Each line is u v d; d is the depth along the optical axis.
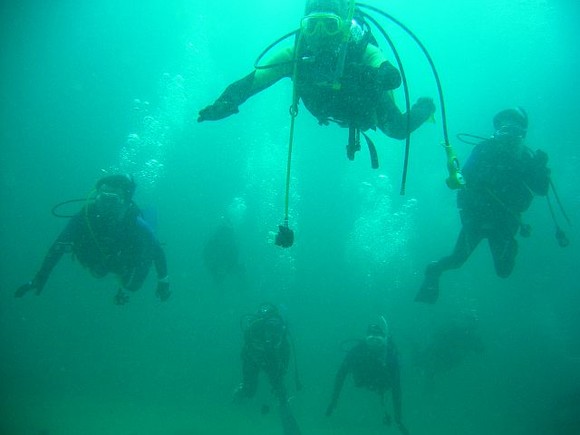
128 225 4.86
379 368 6.46
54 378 10.62
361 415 10.23
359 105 2.52
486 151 5.43
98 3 28.66
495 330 16.03
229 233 10.27
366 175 25.09
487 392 12.34
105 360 12.12
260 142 26.94
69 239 4.71
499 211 5.43
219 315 15.20
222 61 34.31
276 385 6.76
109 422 7.92
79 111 32.03
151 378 11.18
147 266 5.13
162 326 14.58
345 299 16.89
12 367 11.14
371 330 6.42
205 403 9.83
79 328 14.37
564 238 5.23
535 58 31.58
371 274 18.30
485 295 17.80
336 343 14.48
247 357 6.74
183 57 33.41
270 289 16.73
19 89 31.66
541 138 28.08
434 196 23.72
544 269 17.98
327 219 21.91
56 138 30.08
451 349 9.72
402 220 21.56
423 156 25.61
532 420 10.18
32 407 8.42
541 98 29.89
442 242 21.14
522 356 14.36
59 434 7.05
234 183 24.42
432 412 10.80
